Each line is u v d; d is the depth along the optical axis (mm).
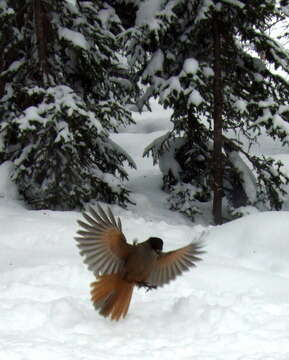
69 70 14914
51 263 7531
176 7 13867
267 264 8375
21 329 5188
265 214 9320
